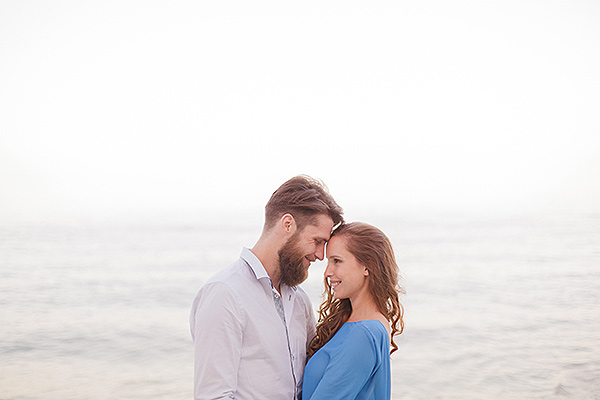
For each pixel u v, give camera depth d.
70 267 20.23
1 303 12.19
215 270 19.55
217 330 1.59
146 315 10.45
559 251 23.20
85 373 6.32
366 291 1.95
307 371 1.88
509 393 5.37
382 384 1.80
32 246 29.25
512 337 8.02
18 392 5.59
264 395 1.69
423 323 9.23
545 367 6.31
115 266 20.67
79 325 9.34
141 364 6.73
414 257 22.83
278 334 1.74
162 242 32.25
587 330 8.41
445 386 5.63
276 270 1.80
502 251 24.38
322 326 2.07
